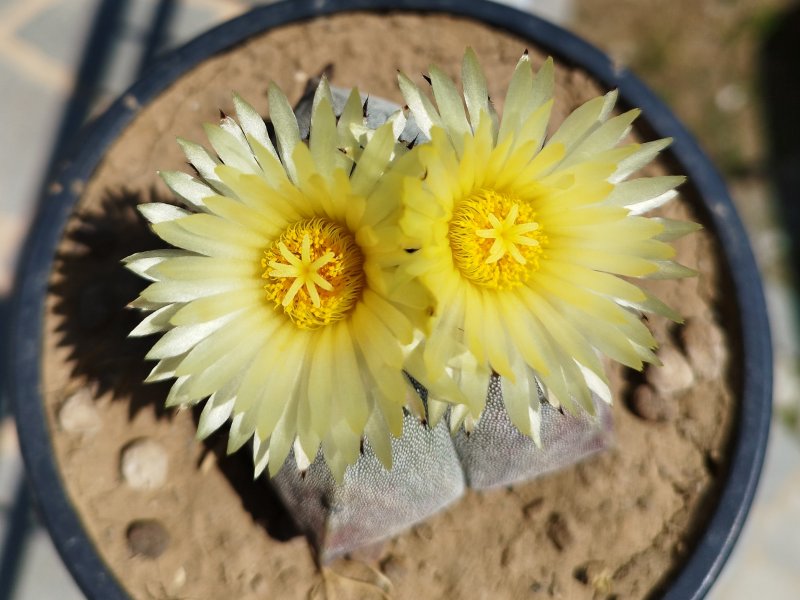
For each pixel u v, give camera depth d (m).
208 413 0.15
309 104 0.19
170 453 0.21
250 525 0.20
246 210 0.14
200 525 0.20
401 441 0.17
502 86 0.24
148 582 0.20
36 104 0.32
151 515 0.20
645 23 0.38
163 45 0.33
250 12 0.24
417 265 0.12
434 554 0.21
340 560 0.20
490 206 0.14
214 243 0.14
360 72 0.24
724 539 0.20
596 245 0.14
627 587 0.20
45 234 0.22
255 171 0.14
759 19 0.38
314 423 0.14
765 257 0.35
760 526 0.31
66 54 0.32
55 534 0.20
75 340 0.22
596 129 0.14
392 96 0.24
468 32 0.25
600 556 0.21
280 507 0.20
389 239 0.13
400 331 0.13
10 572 0.28
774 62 0.38
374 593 0.20
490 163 0.14
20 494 0.29
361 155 0.14
